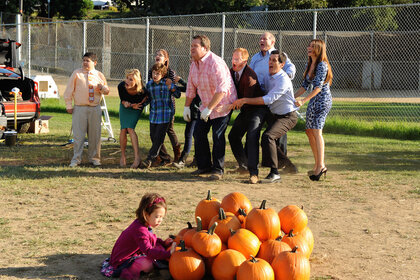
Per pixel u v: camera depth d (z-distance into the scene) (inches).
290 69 354.3
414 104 964.6
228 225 179.9
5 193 284.5
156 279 174.2
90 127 371.2
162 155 379.6
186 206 264.8
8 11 2033.7
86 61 364.5
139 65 1097.4
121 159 374.6
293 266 160.6
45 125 536.1
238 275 159.3
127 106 363.3
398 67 1131.9
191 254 167.9
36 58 1127.0
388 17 1115.3
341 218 248.7
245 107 338.0
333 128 580.4
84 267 182.7
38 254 194.5
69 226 230.2
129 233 174.2
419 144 492.1
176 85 363.6
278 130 327.0
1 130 454.0
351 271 183.5
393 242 215.6
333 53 1165.1
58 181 316.2
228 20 1299.2
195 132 343.9
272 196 290.4
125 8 2153.1
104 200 275.4
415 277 178.7
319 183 323.6
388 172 355.6
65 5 2434.8
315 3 1397.6
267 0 1513.3
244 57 328.2
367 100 1052.5
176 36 981.2
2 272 176.4
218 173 335.6
